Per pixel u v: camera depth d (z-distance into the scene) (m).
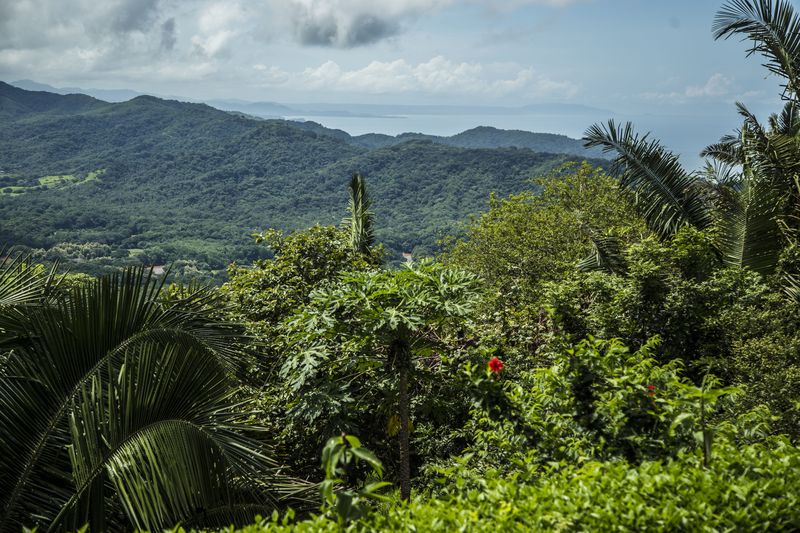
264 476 4.04
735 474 2.61
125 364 3.51
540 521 2.24
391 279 5.68
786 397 4.55
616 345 4.05
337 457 2.17
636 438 3.38
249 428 4.10
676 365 6.05
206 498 3.71
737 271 7.07
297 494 4.16
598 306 6.85
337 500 2.20
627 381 3.59
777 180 8.50
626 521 2.21
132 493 3.26
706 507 2.29
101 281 3.72
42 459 3.38
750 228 8.16
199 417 3.82
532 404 4.11
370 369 6.51
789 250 7.61
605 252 8.88
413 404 6.48
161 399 3.61
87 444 3.29
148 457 3.42
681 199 9.63
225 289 9.92
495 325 7.38
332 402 6.02
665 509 2.22
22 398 3.38
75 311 3.62
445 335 7.05
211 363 4.20
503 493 2.51
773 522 2.29
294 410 6.25
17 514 3.23
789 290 6.59
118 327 3.76
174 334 4.05
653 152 9.59
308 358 6.00
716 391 2.92
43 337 3.56
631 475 2.56
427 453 6.52
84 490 3.26
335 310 5.71
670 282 6.65
